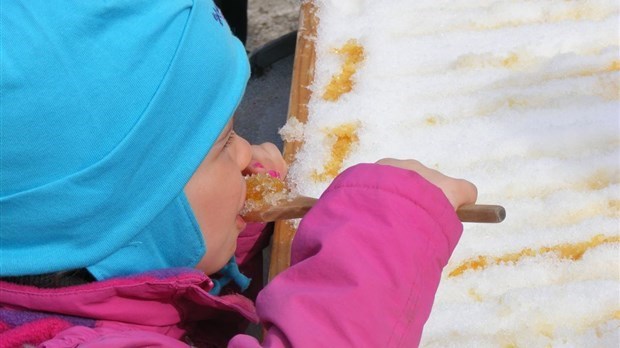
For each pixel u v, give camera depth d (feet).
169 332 3.26
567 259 3.44
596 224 3.49
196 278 3.13
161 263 3.15
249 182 3.40
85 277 3.10
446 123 3.68
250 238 3.76
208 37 3.04
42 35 2.85
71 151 2.90
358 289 3.06
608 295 3.38
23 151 2.87
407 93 3.74
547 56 3.86
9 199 2.91
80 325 3.07
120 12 2.91
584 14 3.95
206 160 3.13
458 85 3.76
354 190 3.19
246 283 3.63
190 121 3.03
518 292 3.38
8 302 3.05
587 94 3.75
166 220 3.10
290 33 5.49
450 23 3.92
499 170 3.59
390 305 3.07
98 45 2.89
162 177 3.04
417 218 3.14
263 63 5.56
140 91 2.93
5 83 2.83
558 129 3.66
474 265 3.45
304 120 3.69
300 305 3.07
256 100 5.48
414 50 3.84
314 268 3.11
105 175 2.94
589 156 3.62
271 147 3.64
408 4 3.95
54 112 2.86
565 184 3.58
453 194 3.27
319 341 3.04
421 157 3.62
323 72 3.79
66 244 3.00
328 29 3.88
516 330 3.34
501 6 3.94
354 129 3.67
